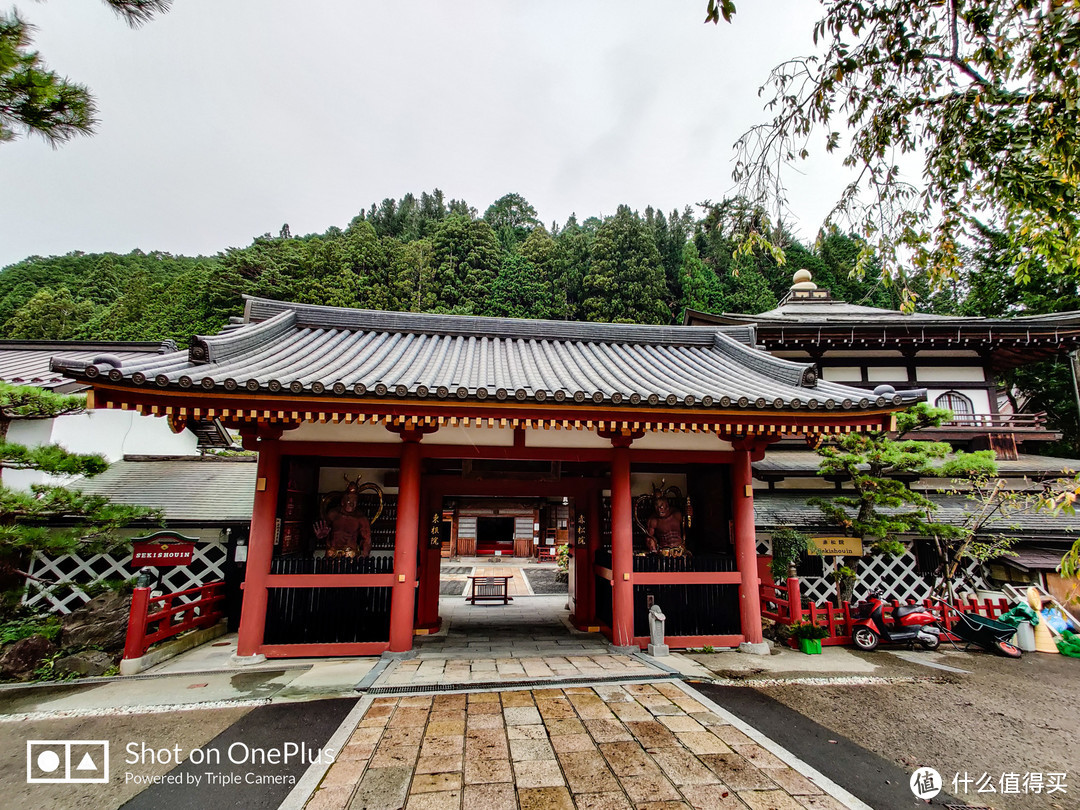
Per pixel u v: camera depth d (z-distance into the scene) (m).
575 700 6.15
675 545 9.57
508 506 30.89
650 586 8.91
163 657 7.82
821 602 11.39
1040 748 5.30
